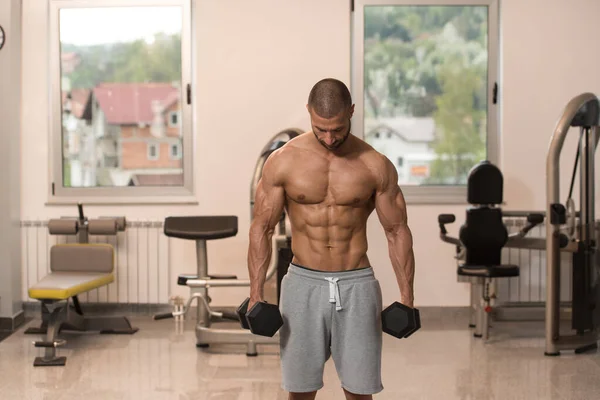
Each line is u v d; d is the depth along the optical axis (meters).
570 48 6.49
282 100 6.50
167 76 6.60
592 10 6.46
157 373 5.04
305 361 3.17
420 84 6.56
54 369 5.14
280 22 6.46
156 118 6.63
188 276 5.57
